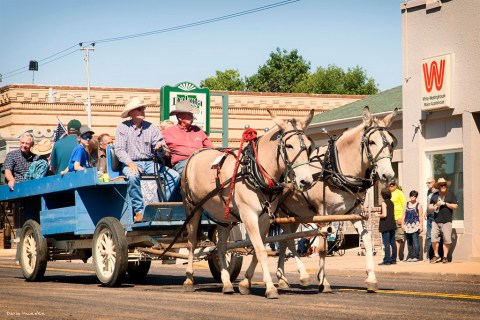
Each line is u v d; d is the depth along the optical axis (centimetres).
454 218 2350
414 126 2459
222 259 1479
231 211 1419
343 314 1100
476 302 1254
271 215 1370
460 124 2327
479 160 2272
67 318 1078
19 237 1847
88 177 1599
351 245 2672
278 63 7719
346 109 3588
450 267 2025
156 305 1230
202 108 2920
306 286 1521
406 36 2488
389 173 1363
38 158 1927
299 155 1304
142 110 1612
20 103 4522
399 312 1120
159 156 1623
